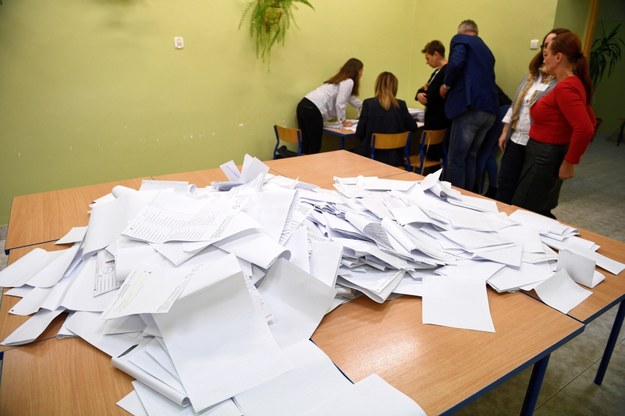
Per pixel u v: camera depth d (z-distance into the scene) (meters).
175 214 1.18
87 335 0.84
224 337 0.80
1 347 0.82
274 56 3.75
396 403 0.69
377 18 4.32
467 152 3.38
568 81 2.05
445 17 4.28
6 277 1.05
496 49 3.87
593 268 1.10
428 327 0.92
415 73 4.78
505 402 1.60
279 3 3.48
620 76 6.41
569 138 2.21
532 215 1.52
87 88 2.97
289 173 2.01
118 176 3.28
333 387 0.73
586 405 1.58
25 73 2.73
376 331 0.91
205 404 0.67
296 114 4.06
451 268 1.13
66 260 1.08
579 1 3.60
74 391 0.72
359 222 1.21
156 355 0.76
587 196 3.94
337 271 1.03
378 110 3.31
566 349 1.88
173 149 3.48
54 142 2.95
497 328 0.92
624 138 6.30
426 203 1.53
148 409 0.68
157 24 3.11
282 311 0.92
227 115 3.66
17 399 0.70
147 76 3.18
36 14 2.68
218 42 3.42
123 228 1.13
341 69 3.91
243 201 1.24
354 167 2.15
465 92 3.15
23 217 1.46
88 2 2.82
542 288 1.05
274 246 1.01
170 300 0.79
